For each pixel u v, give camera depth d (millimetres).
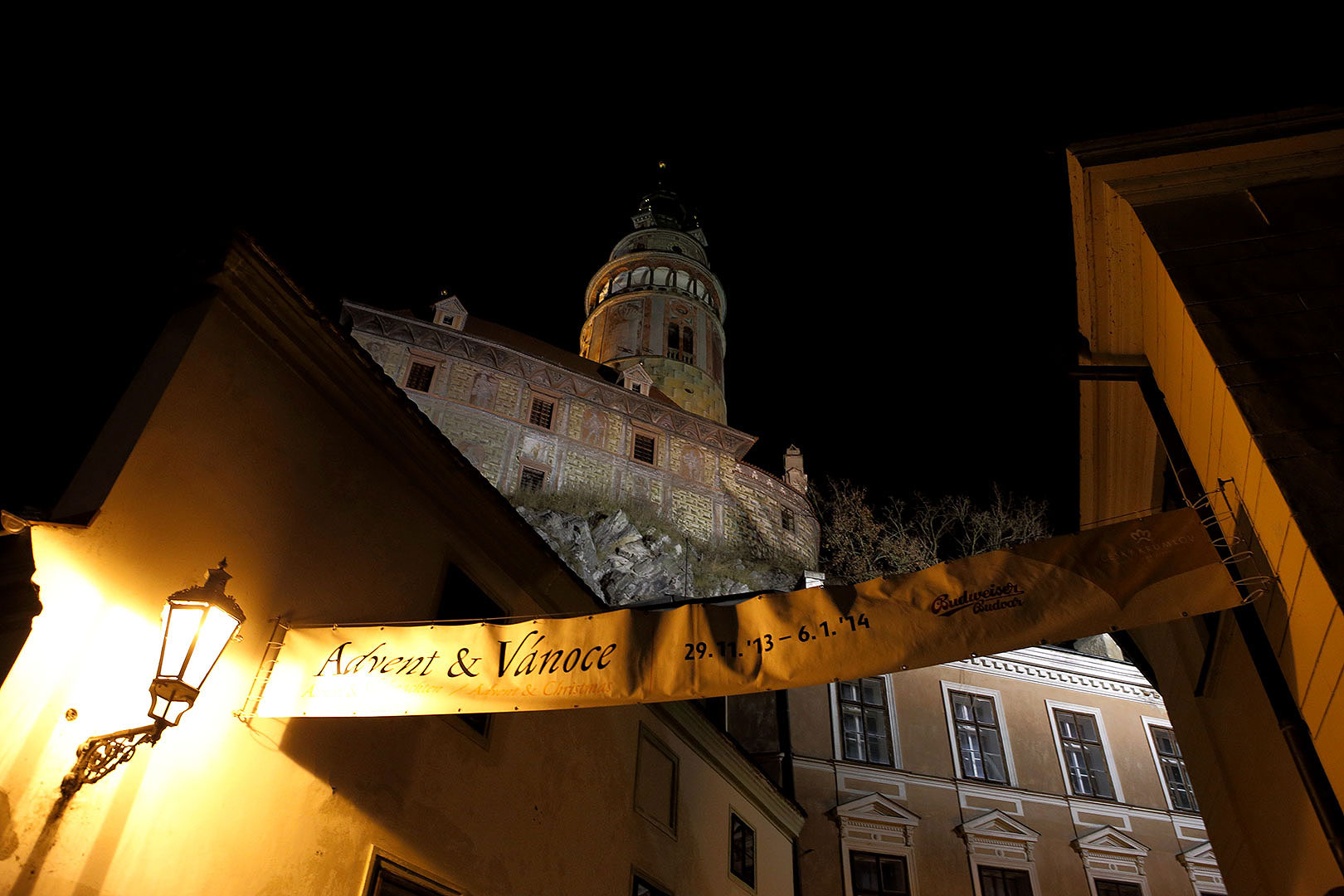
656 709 13516
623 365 57125
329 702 6512
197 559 6598
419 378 39688
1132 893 17516
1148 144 7539
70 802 5363
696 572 41125
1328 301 6426
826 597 6020
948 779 18141
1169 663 10750
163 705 5887
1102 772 19141
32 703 5277
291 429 7930
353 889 7281
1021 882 17141
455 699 6227
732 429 47125
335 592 7926
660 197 73500
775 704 18656
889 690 19062
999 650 5539
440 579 9477
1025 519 33281
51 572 5578
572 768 11055
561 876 10109
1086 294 8438
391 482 9164
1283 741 7359
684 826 13406
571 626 6359
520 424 40750
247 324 7590
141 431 6379
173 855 5934
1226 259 6844
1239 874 9227
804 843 16766
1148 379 8188
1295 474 5652
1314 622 5504
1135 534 5762
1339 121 7242
